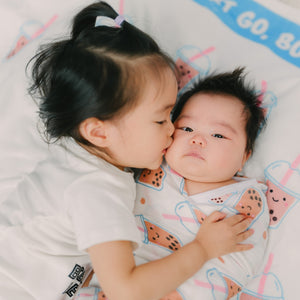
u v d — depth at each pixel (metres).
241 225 0.84
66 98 0.75
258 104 0.96
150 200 0.91
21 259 0.81
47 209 0.81
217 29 1.08
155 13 1.09
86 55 0.73
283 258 0.90
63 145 0.88
